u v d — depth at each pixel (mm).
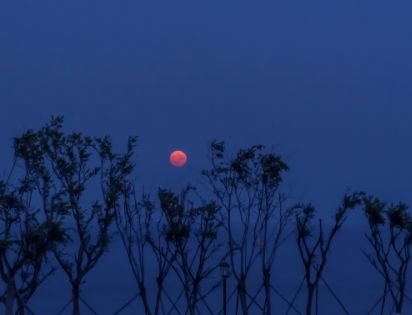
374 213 33156
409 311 53094
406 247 34469
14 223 28391
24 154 28906
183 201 31438
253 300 32562
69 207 28406
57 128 29578
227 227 35031
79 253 29891
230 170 32062
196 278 32094
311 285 32656
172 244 32469
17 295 28797
